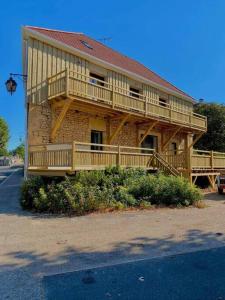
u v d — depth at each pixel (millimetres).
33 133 13672
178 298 3422
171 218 8328
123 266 4504
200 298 3416
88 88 13797
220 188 14977
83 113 15820
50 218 8438
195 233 6562
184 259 4801
